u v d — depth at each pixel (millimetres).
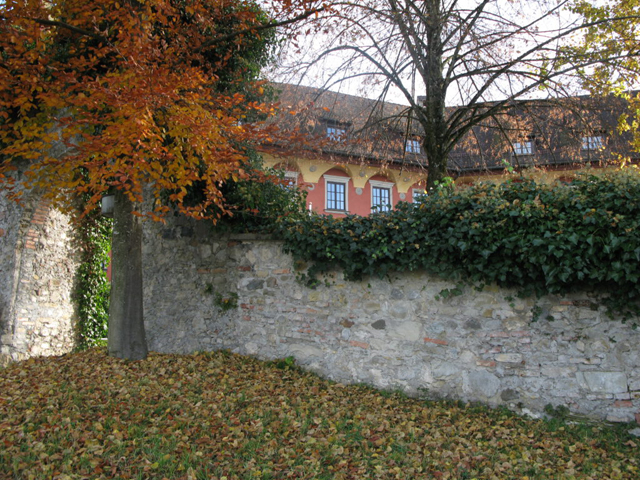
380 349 6535
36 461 3725
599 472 4148
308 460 4094
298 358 7227
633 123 10258
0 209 8078
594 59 8945
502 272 5543
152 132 5352
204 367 6926
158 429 4500
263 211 7812
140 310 7219
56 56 7023
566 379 5492
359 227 6551
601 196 5066
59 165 5684
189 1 7012
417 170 22391
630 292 5070
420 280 6324
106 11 6281
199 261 8258
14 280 8047
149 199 8422
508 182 5793
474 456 4375
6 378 6391
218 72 8234
